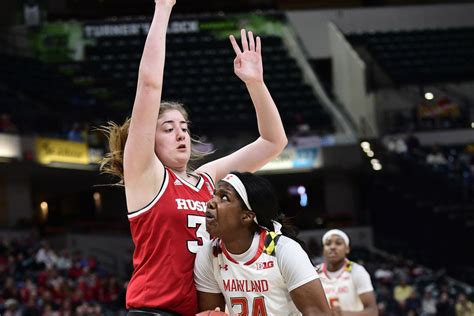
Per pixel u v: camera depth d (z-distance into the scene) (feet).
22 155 91.91
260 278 15.99
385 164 102.83
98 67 120.98
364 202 113.91
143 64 16.44
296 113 117.70
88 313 65.72
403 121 114.11
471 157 108.47
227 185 16.06
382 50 127.44
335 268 31.60
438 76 121.19
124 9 138.72
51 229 102.12
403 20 133.49
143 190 16.70
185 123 17.72
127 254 103.55
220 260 16.39
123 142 17.89
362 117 116.37
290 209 122.01
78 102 110.52
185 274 16.75
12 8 123.13
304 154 106.83
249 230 16.16
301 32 131.34
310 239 95.04
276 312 16.03
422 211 93.81
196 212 17.08
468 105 116.47
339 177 113.50
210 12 140.05
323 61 134.00
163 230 16.72
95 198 123.13
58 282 71.72
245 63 18.43
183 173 17.71
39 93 109.19
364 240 104.47
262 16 131.95
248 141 112.37
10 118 97.91
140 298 16.74
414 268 88.48
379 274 81.76
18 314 62.13
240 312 16.22
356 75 118.32
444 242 90.38
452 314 72.02
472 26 134.41
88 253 100.32
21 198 102.06
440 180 95.20
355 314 30.30
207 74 124.88
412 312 68.90
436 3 137.39
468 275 86.33
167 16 16.87
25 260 78.79
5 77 110.22
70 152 97.55
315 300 15.71
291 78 124.67
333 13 132.16
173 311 16.67
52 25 122.62
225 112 116.88
